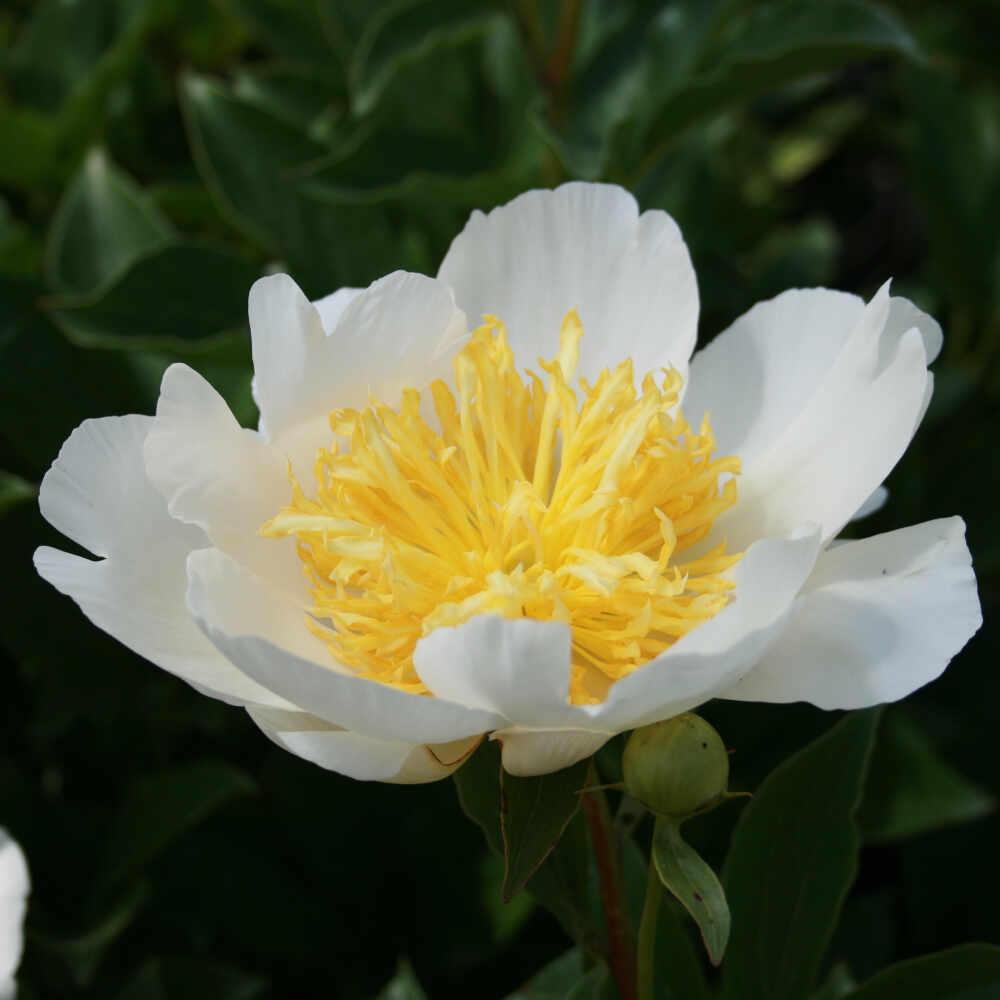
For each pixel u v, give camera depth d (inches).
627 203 20.0
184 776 22.5
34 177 26.5
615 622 19.2
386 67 24.2
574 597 19.0
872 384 18.8
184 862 23.5
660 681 17.5
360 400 19.5
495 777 19.3
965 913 24.4
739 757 23.1
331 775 23.8
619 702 17.6
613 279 20.1
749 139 33.6
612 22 25.5
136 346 22.5
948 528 18.4
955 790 22.7
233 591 18.7
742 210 30.5
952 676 25.7
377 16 25.6
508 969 23.7
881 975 19.7
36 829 23.2
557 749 18.0
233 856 23.6
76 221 24.1
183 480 18.9
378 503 19.4
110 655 23.2
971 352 28.6
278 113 24.5
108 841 22.6
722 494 19.7
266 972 23.5
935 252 27.5
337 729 18.3
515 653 17.4
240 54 28.9
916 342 18.4
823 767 20.4
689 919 22.5
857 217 37.4
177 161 27.1
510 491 19.7
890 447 18.5
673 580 19.3
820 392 19.3
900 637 18.2
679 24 24.6
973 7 30.0
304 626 19.1
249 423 23.0
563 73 24.5
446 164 25.0
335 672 17.5
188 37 27.3
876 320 18.7
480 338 19.5
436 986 23.6
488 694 17.7
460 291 20.1
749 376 20.1
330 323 20.0
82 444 18.8
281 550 19.3
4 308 23.4
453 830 23.8
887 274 36.5
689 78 23.6
